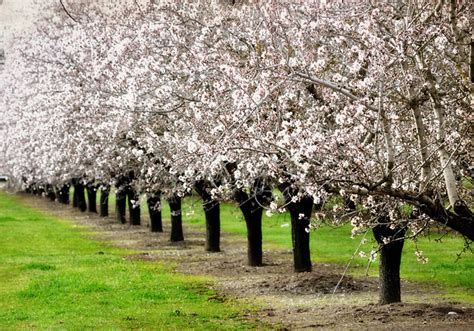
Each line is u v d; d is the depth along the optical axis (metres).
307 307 21.95
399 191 13.36
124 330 18.70
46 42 46.84
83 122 31.75
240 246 39.75
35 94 48.56
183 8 24.92
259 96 14.38
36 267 31.55
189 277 28.55
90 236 47.66
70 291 25.00
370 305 21.33
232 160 17.66
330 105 16.17
